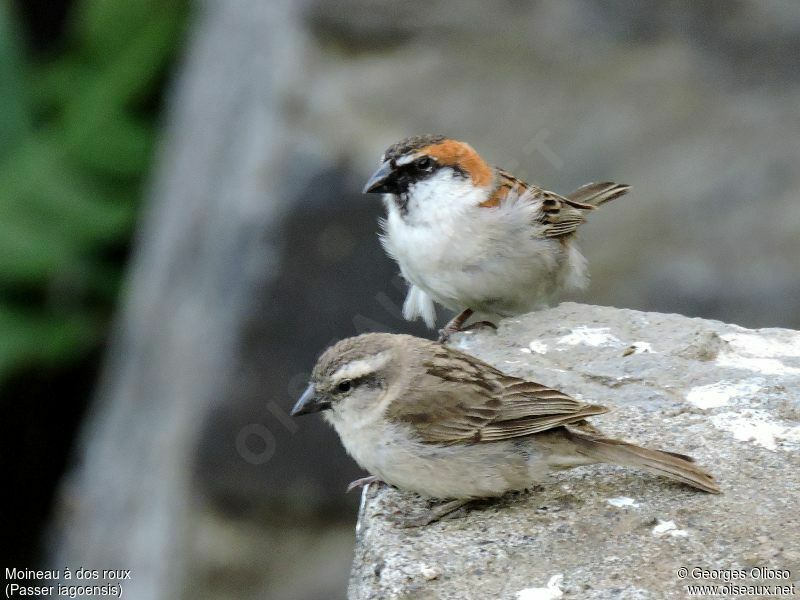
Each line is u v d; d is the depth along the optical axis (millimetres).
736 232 12711
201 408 12445
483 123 13109
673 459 7098
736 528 6832
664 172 12961
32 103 16094
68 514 15641
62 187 15297
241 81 14680
